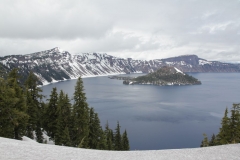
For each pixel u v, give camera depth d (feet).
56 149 32.22
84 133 97.35
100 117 351.67
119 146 153.48
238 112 91.25
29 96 101.65
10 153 26.86
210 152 32.58
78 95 97.76
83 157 28.58
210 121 323.78
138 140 246.47
